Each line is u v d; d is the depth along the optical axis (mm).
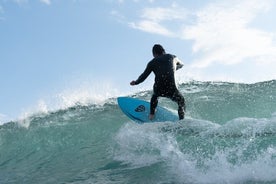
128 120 7852
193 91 10367
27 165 6480
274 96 8750
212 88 10500
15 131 8242
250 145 4852
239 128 5402
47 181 5340
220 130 5500
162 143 5570
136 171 4965
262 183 3840
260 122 5445
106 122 7863
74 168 5734
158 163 5023
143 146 5684
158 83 6477
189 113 7879
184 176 4398
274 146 4715
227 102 8516
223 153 4738
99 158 5902
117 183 4656
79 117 8734
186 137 5664
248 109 7852
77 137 7281
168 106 8906
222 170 4301
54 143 7223
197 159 4754
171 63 6520
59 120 8586
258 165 4250
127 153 5707
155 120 6809
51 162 6316
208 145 5133
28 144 7480
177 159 4922
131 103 7402
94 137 7137
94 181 4906
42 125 8289
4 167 6629
